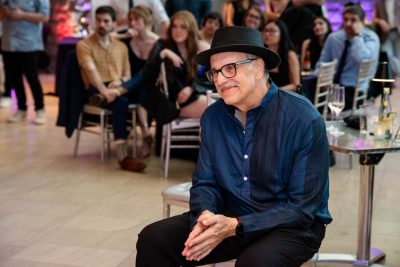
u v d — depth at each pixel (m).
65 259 3.88
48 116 8.88
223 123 2.79
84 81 6.34
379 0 9.99
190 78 5.92
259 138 2.70
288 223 2.57
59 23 13.88
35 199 5.11
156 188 5.46
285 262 2.52
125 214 4.76
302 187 2.62
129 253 3.99
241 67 2.62
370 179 3.65
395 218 4.73
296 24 8.52
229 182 2.76
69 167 6.12
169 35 5.94
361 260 3.74
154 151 6.90
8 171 5.95
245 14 7.21
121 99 6.12
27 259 3.87
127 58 6.56
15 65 8.25
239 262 2.52
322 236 2.75
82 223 4.54
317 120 2.66
